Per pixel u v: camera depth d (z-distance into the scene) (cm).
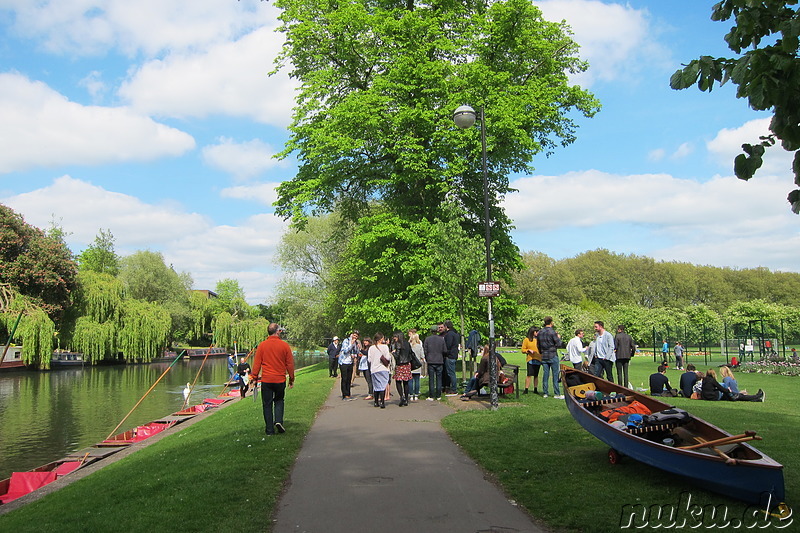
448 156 2584
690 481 684
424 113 2478
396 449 990
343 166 2769
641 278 9094
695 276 9362
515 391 1659
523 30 2595
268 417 1142
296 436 1119
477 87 2519
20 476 1273
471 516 634
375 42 2777
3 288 4803
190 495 720
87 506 721
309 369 4141
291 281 5094
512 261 2883
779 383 2308
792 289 9512
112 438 1847
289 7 2823
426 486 756
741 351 3975
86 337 5372
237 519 623
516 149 2595
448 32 2775
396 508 666
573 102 2852
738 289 9506
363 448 1005
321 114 2769
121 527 608
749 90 472
